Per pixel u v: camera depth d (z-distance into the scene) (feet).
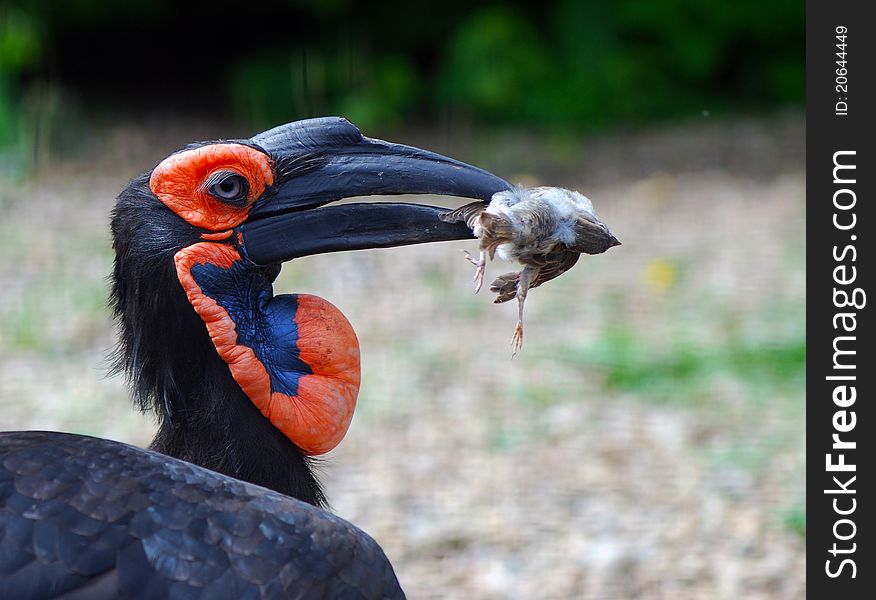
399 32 78.74
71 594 11.80
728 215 58.65
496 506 31.27
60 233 52.85
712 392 38.22
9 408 35.96
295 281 47.88
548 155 70.49
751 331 42.80
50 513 12.11
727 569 28.66
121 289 16.10
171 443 15.99
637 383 38.88
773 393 38.17
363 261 50.85
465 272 49.88
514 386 38.52
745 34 81.20
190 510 12.49
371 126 74.95
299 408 16.01
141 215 15.83
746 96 82.33
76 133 69.10
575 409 36.91
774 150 71.46
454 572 28.45
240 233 16.08
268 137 16.51
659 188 63.36
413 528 30.19
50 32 76.79
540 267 16.19
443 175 16.33
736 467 33.40
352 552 12.96
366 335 42.45
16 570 11.78
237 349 15.71
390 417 36.14
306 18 81.15
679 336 42.52
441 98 76.48
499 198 15.99
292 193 16.20
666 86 79.51
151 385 15.94
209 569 12.18
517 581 28.04
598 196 62.64
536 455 34.06
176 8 82.17
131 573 11.97
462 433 35.22
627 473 33.12
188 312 15.69
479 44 75.97
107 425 34.96
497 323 43.96
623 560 28.84
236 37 84.02
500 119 77.20
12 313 43.42
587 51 77.97
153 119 75.15
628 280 48.91
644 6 78.07
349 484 32.24
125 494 12.42
